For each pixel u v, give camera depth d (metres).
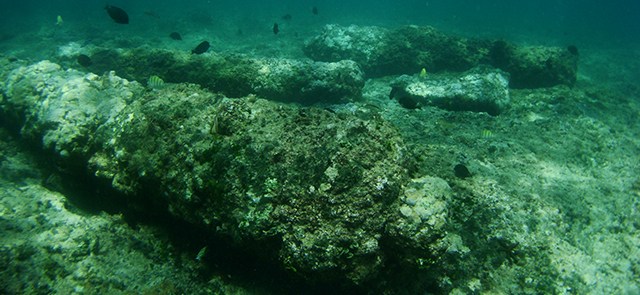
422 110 7.34
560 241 3.86
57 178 4.66
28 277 2.80
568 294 3.37
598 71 12.77
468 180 4.39
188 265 3.31
